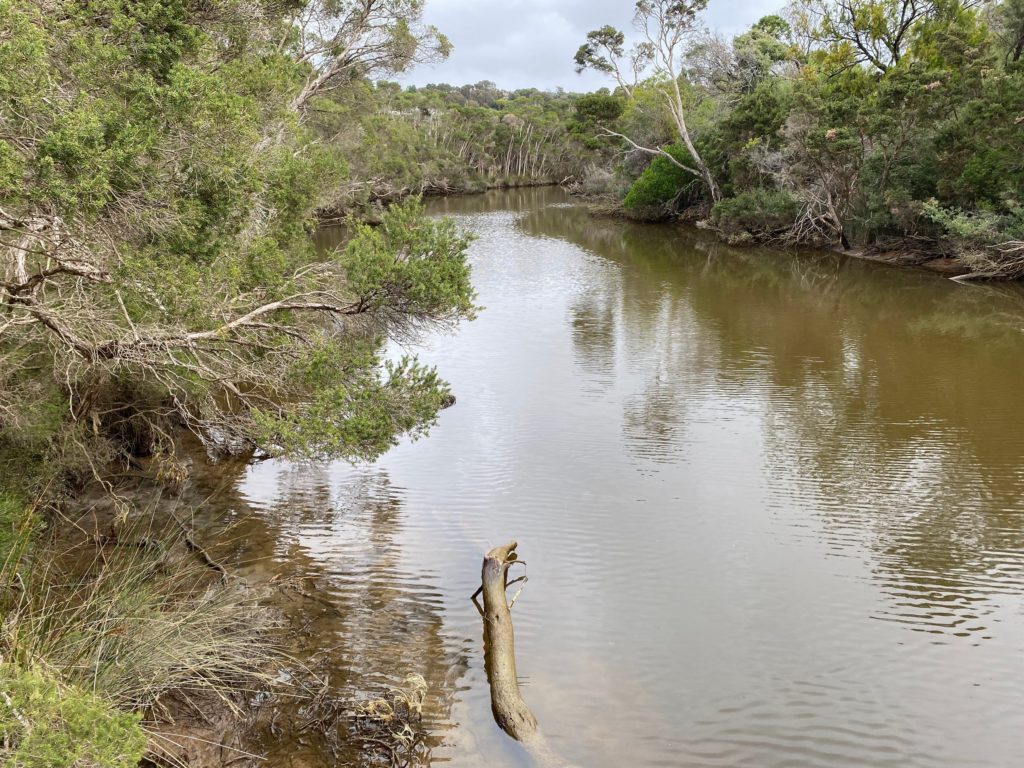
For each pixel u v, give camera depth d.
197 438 10.38
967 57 24.84
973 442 10.41
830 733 5.17
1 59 4.67
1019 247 20.28
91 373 7.66
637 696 5.51
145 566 6.46
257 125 9.41
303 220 11.37
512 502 8.76
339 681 5.47
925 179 24.41
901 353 14.97
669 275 24.94
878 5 29.61
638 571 7.27
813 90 30.70
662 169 40.22
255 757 4.66
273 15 11.47
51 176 4.57
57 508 7.47
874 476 9.41
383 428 7.75
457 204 57.03
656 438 10.81
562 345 16.17
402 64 19.66
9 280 6.33
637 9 37.97
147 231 6.01
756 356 15.06
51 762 2.77
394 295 7.79
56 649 4.60
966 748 5.05
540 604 6.68
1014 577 7.14
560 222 42.41
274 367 8.20
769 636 6.27
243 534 7.82
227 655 5.45
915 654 6.04
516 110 96.00
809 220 29.62
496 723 5.12
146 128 5.42
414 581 6.97
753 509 8.59
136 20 6.29
